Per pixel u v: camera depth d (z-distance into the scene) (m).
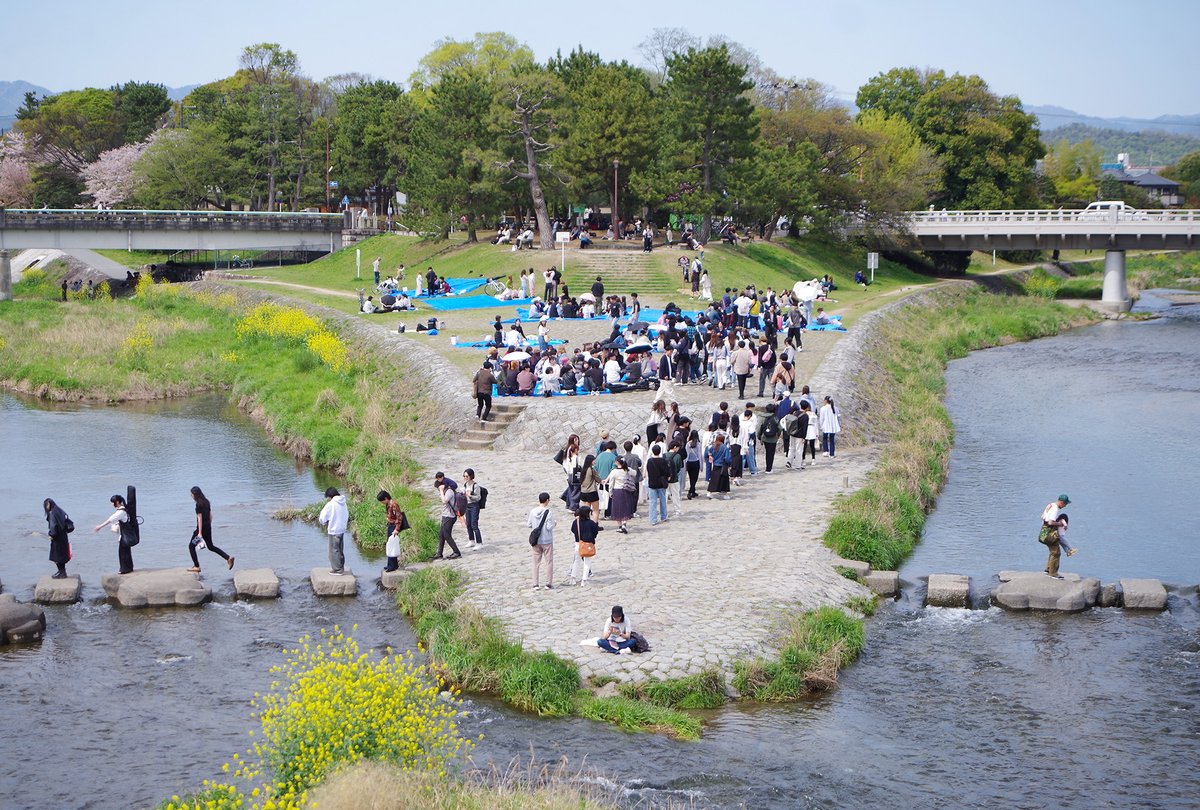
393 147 95.38
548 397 38.34
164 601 23.84
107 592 24.42
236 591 24.42
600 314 56.41
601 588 23.00
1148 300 91.00
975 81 104.69
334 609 23.67
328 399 42.16
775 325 49.28
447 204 78.00
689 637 20.45
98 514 31.11
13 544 28.36
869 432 37.44
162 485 34.41
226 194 109.69
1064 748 17.52
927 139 103.25
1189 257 118.81
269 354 54.12
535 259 71.19
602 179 79.75
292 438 39.59
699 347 40.47
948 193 105.31
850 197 87.38
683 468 29.20
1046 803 15.92
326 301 63.72
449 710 16.89
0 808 15.77
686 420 29.09
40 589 24.00
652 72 116.12
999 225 83.75
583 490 26.72
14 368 52.88
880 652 21.22
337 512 24.77
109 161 114.44
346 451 36.59
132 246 84.62
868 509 27.73
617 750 17.28
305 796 13.69
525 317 56.81
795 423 32.50
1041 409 44.91
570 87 85.31
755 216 78.94
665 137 76.56
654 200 75.25
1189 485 33.22
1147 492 32.59
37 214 80.38
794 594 22.62
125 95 130.50
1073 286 94.69
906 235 87.94
